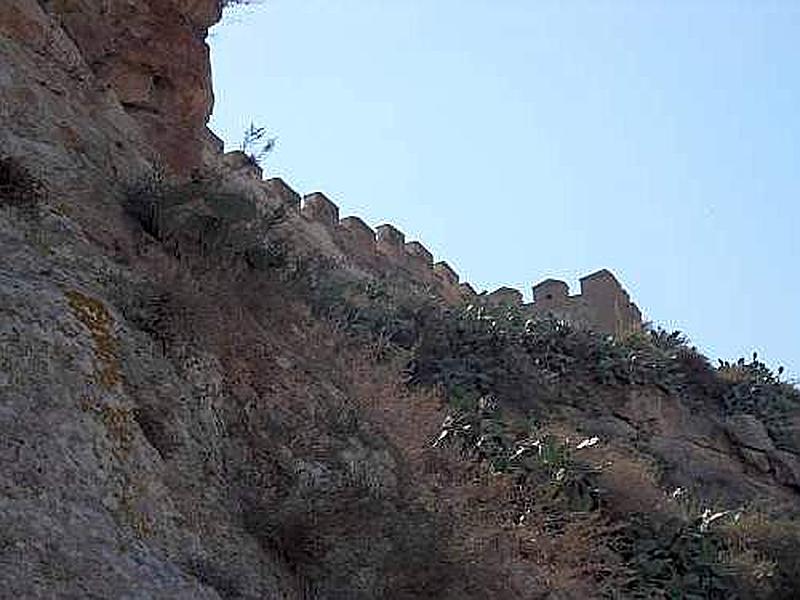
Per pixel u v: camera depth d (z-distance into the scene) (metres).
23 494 5.98
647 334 25.16
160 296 8.38
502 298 30.75
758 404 23.72
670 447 20.86
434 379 17.94
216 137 19.00
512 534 11.34
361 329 16.92
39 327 7.07
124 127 11.33
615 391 21.55
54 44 10.95
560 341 21.83
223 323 9.16
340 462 8.90
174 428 7.47
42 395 6.64
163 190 9.91
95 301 7.76
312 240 24.95
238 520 7.34
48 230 8.35
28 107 9.68
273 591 6.97
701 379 23.95
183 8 13.05
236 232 10.33
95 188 9.45
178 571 6.34
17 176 8.48
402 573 7.70
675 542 13.33
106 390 7.07
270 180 26.36
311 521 7.52
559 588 10.89
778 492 21.30
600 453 15.29
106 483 6.48
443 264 31.11
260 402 8.87
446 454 12.43
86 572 5.80
